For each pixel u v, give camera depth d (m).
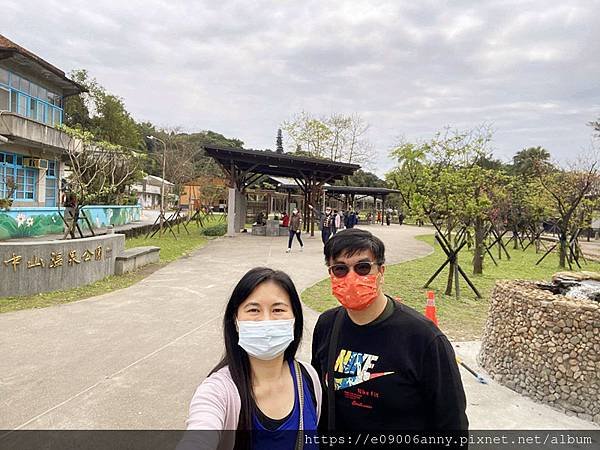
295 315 1.80
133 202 28.34
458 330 6.95
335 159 43.03
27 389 4.27
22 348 5.43
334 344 1.98
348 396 1.88
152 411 3.89
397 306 1.96
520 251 21.70
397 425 1.81
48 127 18.80
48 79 21.33
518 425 3.89
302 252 16.22
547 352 4.38
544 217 21.42
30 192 20.64
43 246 8.44
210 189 41.25
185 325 6.63
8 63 18.52
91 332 6.15
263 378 1.72
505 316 4.99
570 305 4.27
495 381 4.91
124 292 8.83
